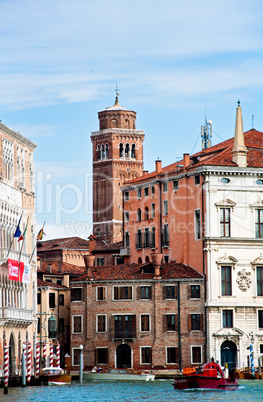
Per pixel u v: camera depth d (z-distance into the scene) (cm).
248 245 17112
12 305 14750
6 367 12731
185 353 16925
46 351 16538
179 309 17000
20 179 15362
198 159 18075
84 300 17412
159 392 13588
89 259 17512
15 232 14412
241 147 17262
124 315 17200
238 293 17000
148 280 17125
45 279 18975
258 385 14625
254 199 17225
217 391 13675
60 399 12456
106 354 17200
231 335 16862
